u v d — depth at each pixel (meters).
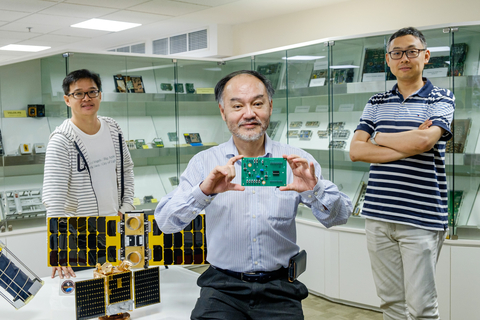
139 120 4.07
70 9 5.32
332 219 1.45
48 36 7.14
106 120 2.34
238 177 1.52
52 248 1.73
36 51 8.91
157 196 4.18
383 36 3.06
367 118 2.25
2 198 3.23
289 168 1.53
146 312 1.51
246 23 6.01
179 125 4.33
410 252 2.00
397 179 2.04
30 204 3.31
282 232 1.49
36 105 3.35
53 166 2.08
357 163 3.25
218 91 1.50
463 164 2.78
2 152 3.21
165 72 4.14
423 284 1.98
